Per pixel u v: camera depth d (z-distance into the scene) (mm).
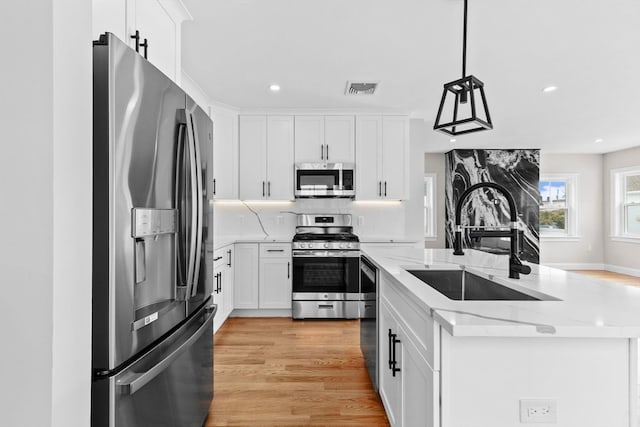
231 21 2340
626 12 2217
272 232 4727
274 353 3129
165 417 1451
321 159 4410
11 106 916
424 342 1301
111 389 1087
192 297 1683
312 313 4129
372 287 2404
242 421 2100
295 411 2209
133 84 1198
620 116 4660
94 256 1096
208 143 1959
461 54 2838
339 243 4148
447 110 4371
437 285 2098
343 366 2861
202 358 1919
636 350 1088
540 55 2836
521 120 4867
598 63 3002
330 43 2662
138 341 1229
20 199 911
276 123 4398
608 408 1101
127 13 1604
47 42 904
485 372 1129
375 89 3662
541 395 1113
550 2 2111
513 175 7133
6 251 917
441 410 1144
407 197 4426
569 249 7602
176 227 1518
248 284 4199
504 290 1700
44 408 905
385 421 2111
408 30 2455
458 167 7148
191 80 3439
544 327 1032
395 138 4449
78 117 995
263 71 3199
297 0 2105
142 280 1328
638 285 5895
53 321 908
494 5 2143
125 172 1155
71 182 969
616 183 7332
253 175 4398
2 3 915
